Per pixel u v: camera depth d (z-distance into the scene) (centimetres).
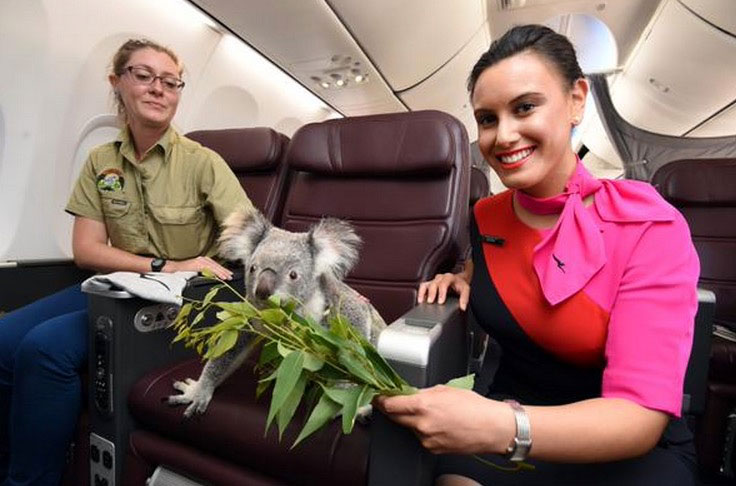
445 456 84
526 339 87
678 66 380
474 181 309
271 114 364
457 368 102
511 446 58
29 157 183
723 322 201
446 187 137
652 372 63
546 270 80
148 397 100
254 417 86
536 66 73
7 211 181
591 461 60
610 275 74
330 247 92
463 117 595
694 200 226
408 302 130
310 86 392
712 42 320
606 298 74
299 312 81
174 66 146
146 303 108
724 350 159
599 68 448
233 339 67
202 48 256
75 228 150
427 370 67
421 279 131
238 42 279
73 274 202
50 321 113
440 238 133
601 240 75
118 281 101
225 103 300
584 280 75
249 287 86
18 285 181
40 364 106
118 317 102
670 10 317
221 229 146
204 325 126
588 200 83
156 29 220
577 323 77
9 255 181
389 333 72
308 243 91
